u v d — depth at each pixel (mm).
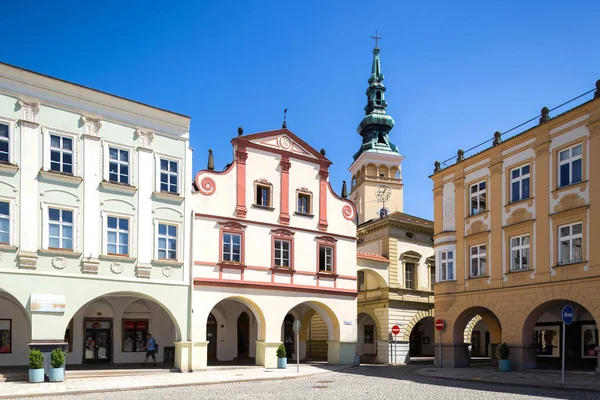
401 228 42688
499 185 30172
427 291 43031
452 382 23094
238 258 31297
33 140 24656
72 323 30609
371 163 72125
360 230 45156
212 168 31422
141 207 27562
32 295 23781
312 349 43469
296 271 33438
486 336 48469
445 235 33438
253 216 32188
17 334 28734
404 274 42344
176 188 29109
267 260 32281
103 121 26875
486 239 30656
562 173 26688
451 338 32219
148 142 28266
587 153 25266
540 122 27781
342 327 34969
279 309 32188
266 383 23359
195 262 29328
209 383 23094
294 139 34812
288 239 33500
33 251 24047
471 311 32219
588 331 30844
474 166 32156
